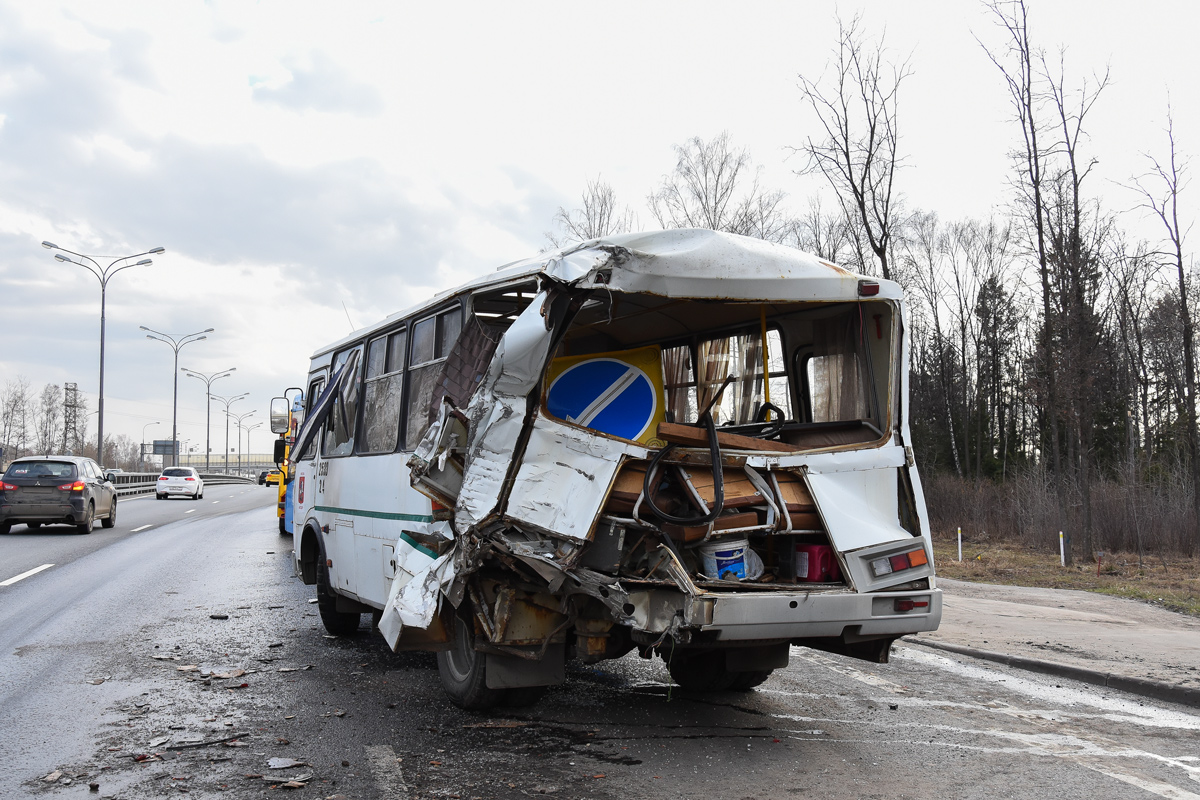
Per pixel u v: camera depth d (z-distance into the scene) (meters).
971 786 5.02
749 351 6.91
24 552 18.03
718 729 6.11
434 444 5.92
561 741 5.76
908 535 5.89
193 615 10.85
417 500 6.87
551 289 5.30
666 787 4.90
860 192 21.17
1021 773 5.28
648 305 6.60
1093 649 9.27
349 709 6.57
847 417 6.36
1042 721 6.60
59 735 5.91
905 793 4.88
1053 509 23.16
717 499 5.38
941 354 50.59
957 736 6.10
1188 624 11.35
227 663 8.20
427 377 7.18
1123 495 23.23
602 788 4.88
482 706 6.39
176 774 5.12
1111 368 39.41
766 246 5.89
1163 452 36.94
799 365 6.77
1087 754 5.73
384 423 8.05
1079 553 21.53
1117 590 14.95
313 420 9.66
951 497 28.28
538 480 5.36
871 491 5.95
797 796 4.79
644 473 5.49
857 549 5.65
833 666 8.48
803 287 5.84
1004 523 25.78
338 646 9.05
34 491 22.02
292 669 7.95
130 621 10.42
